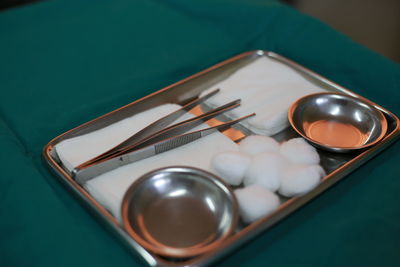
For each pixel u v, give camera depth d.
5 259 0.53
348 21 1.94
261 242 0.54
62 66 0.85
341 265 0.51
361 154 0.61
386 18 1.94
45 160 0.62
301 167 0.58
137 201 0.55
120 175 0.60
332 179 0.58
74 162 0.61
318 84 0.80
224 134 0.69
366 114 0.70
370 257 0.51
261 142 0.62
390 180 0.61
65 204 0.58
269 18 0.94
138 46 0.91
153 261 0.47
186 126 0.66
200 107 0.74
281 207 0.53
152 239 0.52
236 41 0.93
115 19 0.99
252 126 0.69
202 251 0.48
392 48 1.77
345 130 0.70
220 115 0.72
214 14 1.00
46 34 0.94
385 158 0.65
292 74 0.79
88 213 0.57
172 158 0.62
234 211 0.52
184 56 0.88
